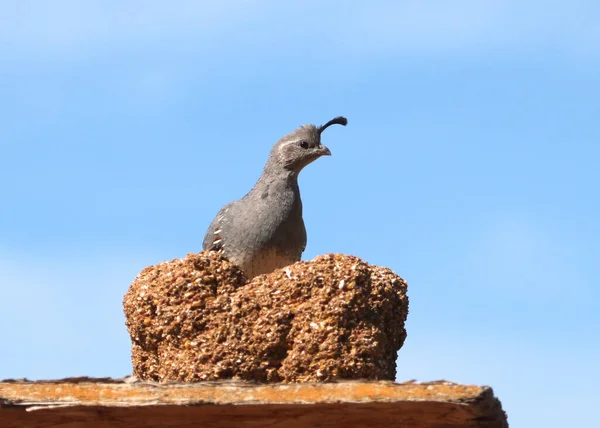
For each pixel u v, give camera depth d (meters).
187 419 12.11
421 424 11.91
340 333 12.22
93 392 11.85
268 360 12.35
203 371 12.30
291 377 12.20
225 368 12.29
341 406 11.60
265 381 12.28
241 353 12.34
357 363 12.15
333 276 12.49
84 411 11.94
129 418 12.11
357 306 12.40
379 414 11.83
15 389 11.88
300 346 12.21
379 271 12.88
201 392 11.71
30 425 12.16
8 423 12.13
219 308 12.64
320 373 12.09
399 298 12.88
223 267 12.94
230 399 11.62
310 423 12.02
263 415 11.98
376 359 12.34
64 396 11.84
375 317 12.54
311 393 11.55
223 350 12.34
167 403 11.68
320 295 12.40
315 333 12.22
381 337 12.46
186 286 12.80
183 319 12.64
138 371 13.06
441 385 11.45
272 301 12.50
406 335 13.33
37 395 11.86
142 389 11.82
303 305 12.41
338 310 12.27
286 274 12.67
